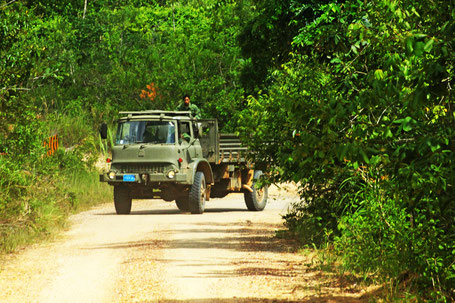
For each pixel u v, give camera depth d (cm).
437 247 2348
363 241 2823
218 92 10225
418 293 2312
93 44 11294
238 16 8944
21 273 3125
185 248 3866
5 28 4122
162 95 10406
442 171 1809
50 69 4434
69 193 5662
